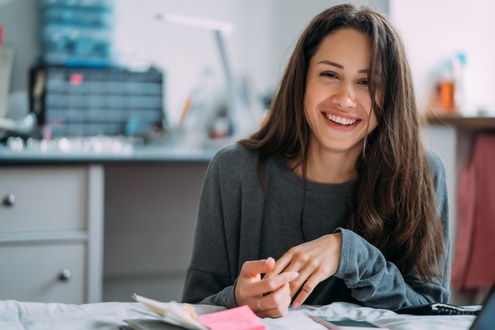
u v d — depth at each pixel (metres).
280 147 1.35
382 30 1.21
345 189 1.31
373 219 1.27
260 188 1.33
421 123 1.39
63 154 2.08
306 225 1.32
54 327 0.90
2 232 1.98
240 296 1.03
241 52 2.83
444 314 1.07
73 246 2.03
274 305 0.99
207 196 1.39
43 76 2.46
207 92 2.79
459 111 2.49
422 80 2.55
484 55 2.62
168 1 2.75
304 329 0.91
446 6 2.56
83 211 2.04
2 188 1.98
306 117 1.27
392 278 1.16
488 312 0.80
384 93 1.23
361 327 0.90
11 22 2.55
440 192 1.37
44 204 2.01
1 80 2.45
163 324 0.88
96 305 1.00
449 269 1.38
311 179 1.33
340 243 1.11
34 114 2.48
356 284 1.12
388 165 1.26
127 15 2.70
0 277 1.97
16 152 2.13
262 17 2.85
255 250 1.33
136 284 2.66
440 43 2.56
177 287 2.71
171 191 2.69
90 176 2.04
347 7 1.25
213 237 1.38
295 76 1.28
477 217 2.37
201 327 0.81
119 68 2.55
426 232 1.29
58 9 2.54
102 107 2.54
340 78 1.21
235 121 2.66
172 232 2.70
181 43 2.77
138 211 2.65
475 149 2.37
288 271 1.06
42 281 2.01
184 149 2.57
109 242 2.62
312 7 2.75
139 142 2.57
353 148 1.29
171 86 2.76
